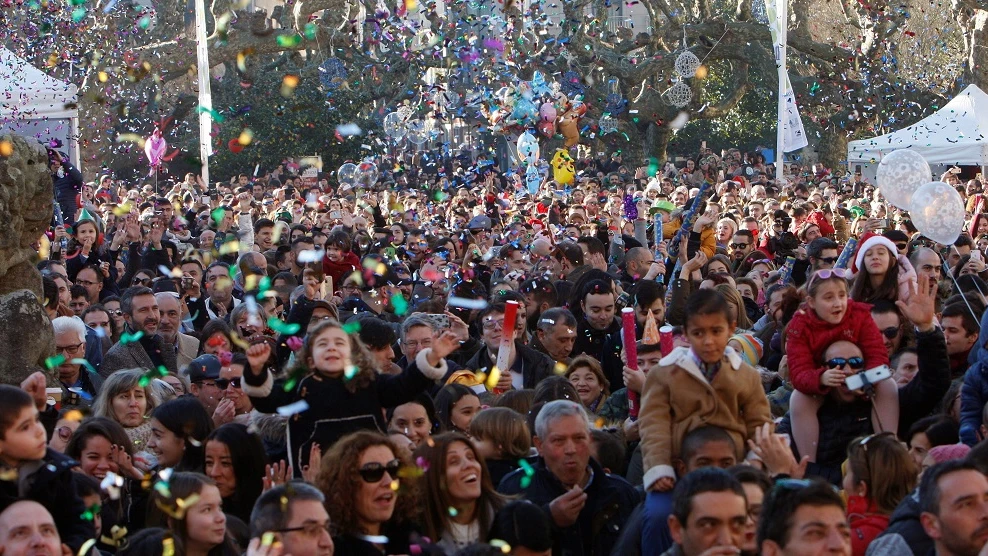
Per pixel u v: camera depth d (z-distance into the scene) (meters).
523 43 26.67
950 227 8.80
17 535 4.36
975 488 4.46
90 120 29.89
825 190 25.67
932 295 6.93
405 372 6.07
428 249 14.30
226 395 7.66
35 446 4.82
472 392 7.23
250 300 7.70
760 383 5.81
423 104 25.39
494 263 14.02
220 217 12.27
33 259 8.29
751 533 4.83
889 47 37.03
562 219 19.47
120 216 16.08
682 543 4.65
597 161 35.34
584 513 6.00
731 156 36.75
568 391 7.14
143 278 12.60
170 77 35.44
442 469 5.67
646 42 38.69
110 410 7.32
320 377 6.04
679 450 5.63
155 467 6.68
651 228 17.89
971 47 39.16
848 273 8.37
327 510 5.24
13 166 7.91
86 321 10.01
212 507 5.52
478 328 10.09
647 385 5.79
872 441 5.60
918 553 4.80
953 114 29.73
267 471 6.00
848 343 6.24
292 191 27.36
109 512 5.95
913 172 9.22
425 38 28.50
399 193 22.61
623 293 10.93
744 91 40.44
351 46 35.75
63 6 25.69
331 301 10.18
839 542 4.26
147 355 9.73
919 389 6.52
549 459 6.00
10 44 24.94
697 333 5.67
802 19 38.84
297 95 35.41
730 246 14.84
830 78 37.41
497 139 26.67
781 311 9.34
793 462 5.44
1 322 7.58
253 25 35.66
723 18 38.84
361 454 5.29
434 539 5.63
